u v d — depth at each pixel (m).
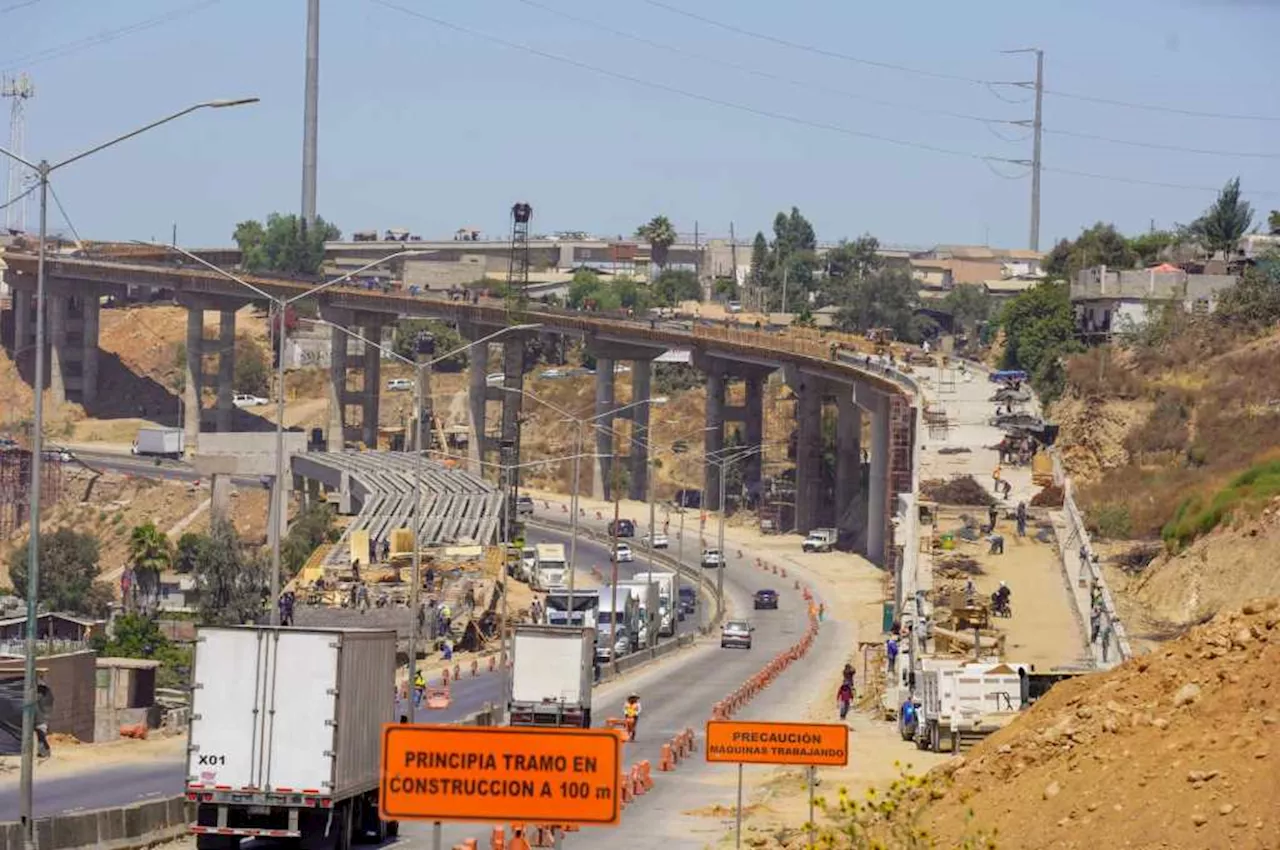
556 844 38.56
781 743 63.00
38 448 71.94
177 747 106.94
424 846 70.69
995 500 197.50
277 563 100.81
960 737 102.06
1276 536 148.00
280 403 105.69
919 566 167.62
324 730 64.50
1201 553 152.50
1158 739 52.88
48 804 81.94
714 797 87.00
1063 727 56.44
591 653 110.06
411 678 109.56
